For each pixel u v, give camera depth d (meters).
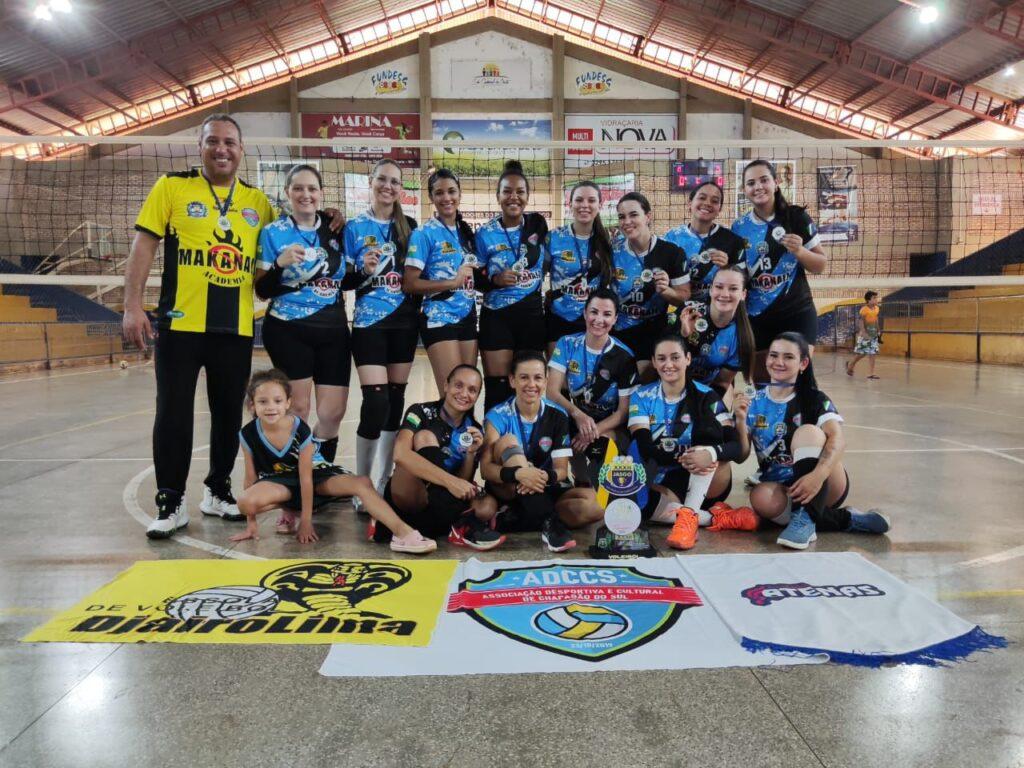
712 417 3.01
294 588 2.23
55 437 5.55
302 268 3.23
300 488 2.90
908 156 21.70
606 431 3.32
